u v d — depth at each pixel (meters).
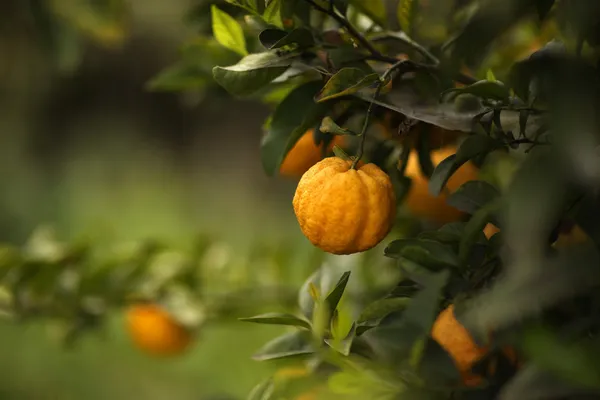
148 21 5.09
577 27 0.96
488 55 1.25
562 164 0.88
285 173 1.18
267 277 1.77
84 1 1.87
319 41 1.08
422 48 1.08
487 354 0.99
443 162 1.00
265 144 1.08
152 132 5.93
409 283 1.01
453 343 1.01
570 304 0.91
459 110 1.04
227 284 1.74
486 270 0.97
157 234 4.23
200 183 5.60
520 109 0.99
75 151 5.54
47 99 5.41
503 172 1.27
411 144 1.09
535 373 0.87
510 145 0.99
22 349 3.16
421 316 0.93
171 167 5.75
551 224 0.90
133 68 5.69
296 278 1.75
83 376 2.99
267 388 1.05
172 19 5.01
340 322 1.02
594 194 0.90
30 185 4.87
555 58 0.96
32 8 1.85
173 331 1.61
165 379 2.89
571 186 0.89
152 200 4.87
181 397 2.76
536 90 0.98
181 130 6.00
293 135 1.06
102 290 1.61
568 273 0.87
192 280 1.67
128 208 4.69
